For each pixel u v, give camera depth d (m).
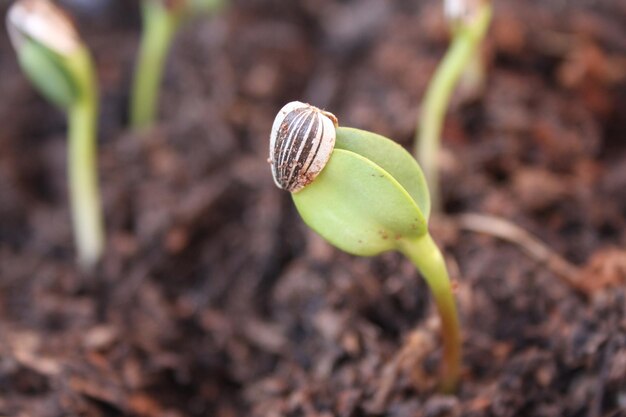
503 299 0.18
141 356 0.19
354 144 0.15
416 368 0.17
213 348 0.20
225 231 0.22
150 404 0.19
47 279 0.21
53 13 0.20
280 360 0.19
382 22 0.28
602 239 0.20
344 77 0.26
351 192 0.15
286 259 0.21
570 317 0.18
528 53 0.24
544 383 0.17
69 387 0.18
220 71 0.26
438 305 0.16
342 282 0.19
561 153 0.22
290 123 0.14
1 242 0.23
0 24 0.31
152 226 0.21
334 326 0.18
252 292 0.21
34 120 0.27
